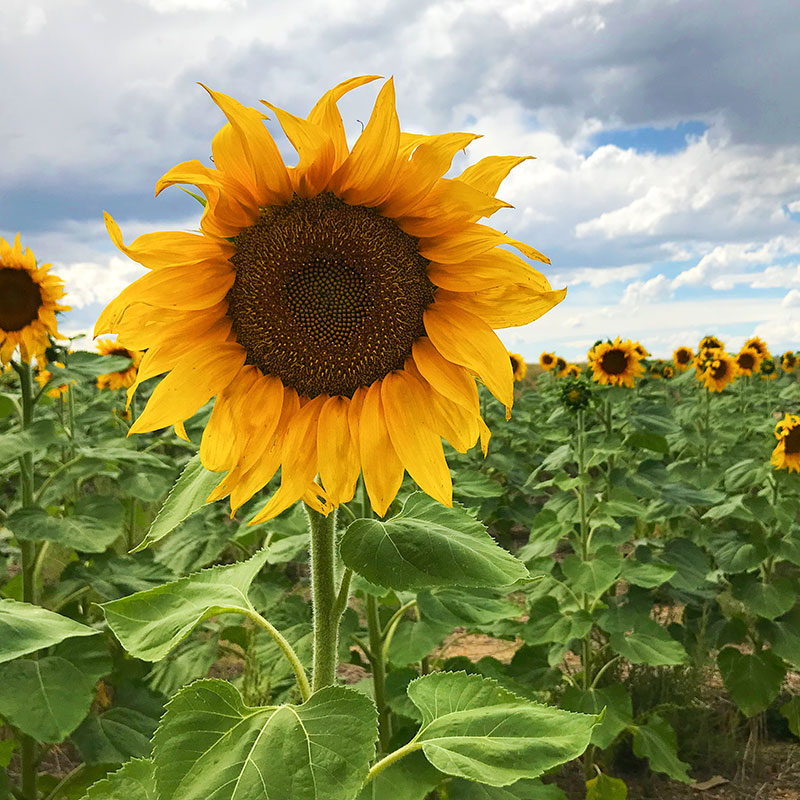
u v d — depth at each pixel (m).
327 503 0.51
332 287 0.51
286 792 0.40
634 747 1.05
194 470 0.54
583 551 1.19
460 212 0.50
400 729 0.88
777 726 1.31
